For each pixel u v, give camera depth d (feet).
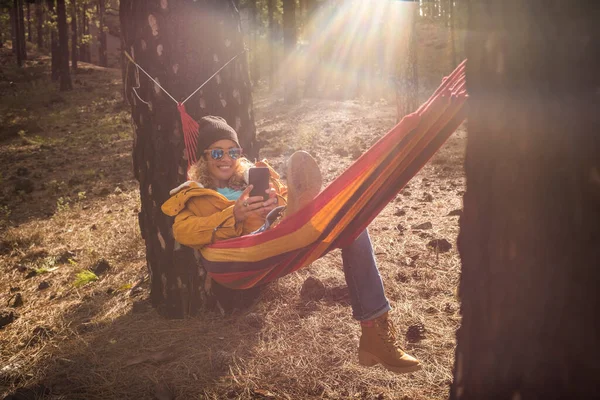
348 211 8.46
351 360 10.90
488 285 5.06
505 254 4.81
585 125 4.19
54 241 22.89
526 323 4.64
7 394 10.90
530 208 4.54
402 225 18.86
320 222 8.46
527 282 4.61
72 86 97.60
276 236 8.64
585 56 4.17
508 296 4.80
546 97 4.40
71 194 31.89
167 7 12.65
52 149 49.57
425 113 7.74
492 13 4.81
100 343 12.63
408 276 14.48
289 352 11.38
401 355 9.14
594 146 4.16
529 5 4.47
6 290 17.85
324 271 14.78
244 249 8.99
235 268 9.30
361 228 8.73
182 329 12.82
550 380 4.49
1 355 12.76
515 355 4.76
